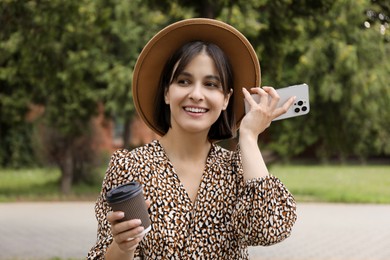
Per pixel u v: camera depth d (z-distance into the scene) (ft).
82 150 58.75
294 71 43.93
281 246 28.91
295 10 18.95
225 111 7.48
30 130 89.76
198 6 18.29
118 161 6.89
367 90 44.86
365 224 36.68
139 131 82.33
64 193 55.77
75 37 25.36
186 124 6.81
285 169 88.69
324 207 46.01
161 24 35.06
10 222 37.35
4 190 59.47
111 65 46.34
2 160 89.45
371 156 107.04
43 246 28.81
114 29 42.32
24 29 21.58
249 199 6.59
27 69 25.35
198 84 6.83
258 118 6.97
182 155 7.04
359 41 42.42
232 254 6.73
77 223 37.01
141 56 7.25
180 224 6.63
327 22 20.72
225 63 6.99
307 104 7.15
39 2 20.93
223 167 6.94
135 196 5.86
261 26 19.54
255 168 6.70
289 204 6.61
